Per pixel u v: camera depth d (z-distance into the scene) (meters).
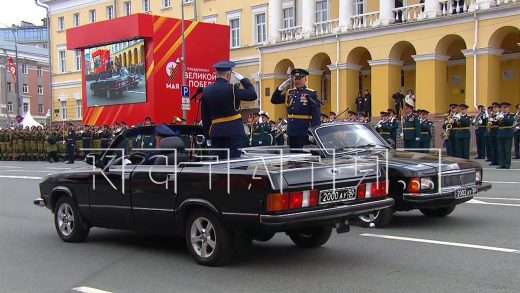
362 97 29.16
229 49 33.75
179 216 6.95
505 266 6.50
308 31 31.12
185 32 31.72
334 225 6.87
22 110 78.50
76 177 8.32
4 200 14.01
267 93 33.53
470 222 9.23
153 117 30.72
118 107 33.16
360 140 9.70
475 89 24.23
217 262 6.72
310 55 30.98
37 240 8.91
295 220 6.09
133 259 7.41
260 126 23.00
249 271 6.58
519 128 21.08
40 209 12.41
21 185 17.53
